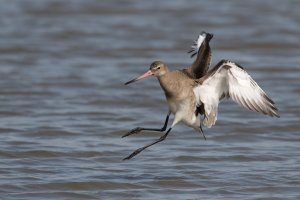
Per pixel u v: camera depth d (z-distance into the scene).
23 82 21.27
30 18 30.55
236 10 32.62
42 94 20.14
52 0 33.81
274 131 17.08
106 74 22.55
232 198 12.48
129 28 29.23
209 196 12.59
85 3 33.47
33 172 13.73
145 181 13.32
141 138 16.42
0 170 13.79
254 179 13.47
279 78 22.30
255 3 34.25
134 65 23.75
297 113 18.59
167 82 12.43
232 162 14.62
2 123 17.31
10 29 28.59
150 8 33.00
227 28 29.33
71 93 20.34
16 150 15.12
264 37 27.78
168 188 13.02
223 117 18.19
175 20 30.67
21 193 12.58
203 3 34.28
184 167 14.23
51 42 26.78
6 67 23.14
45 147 15.38
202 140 16.30
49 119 17.73
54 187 12.92
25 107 18.81
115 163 14.49
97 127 17.16
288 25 29.84
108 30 28.86
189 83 12.41
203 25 29.83
